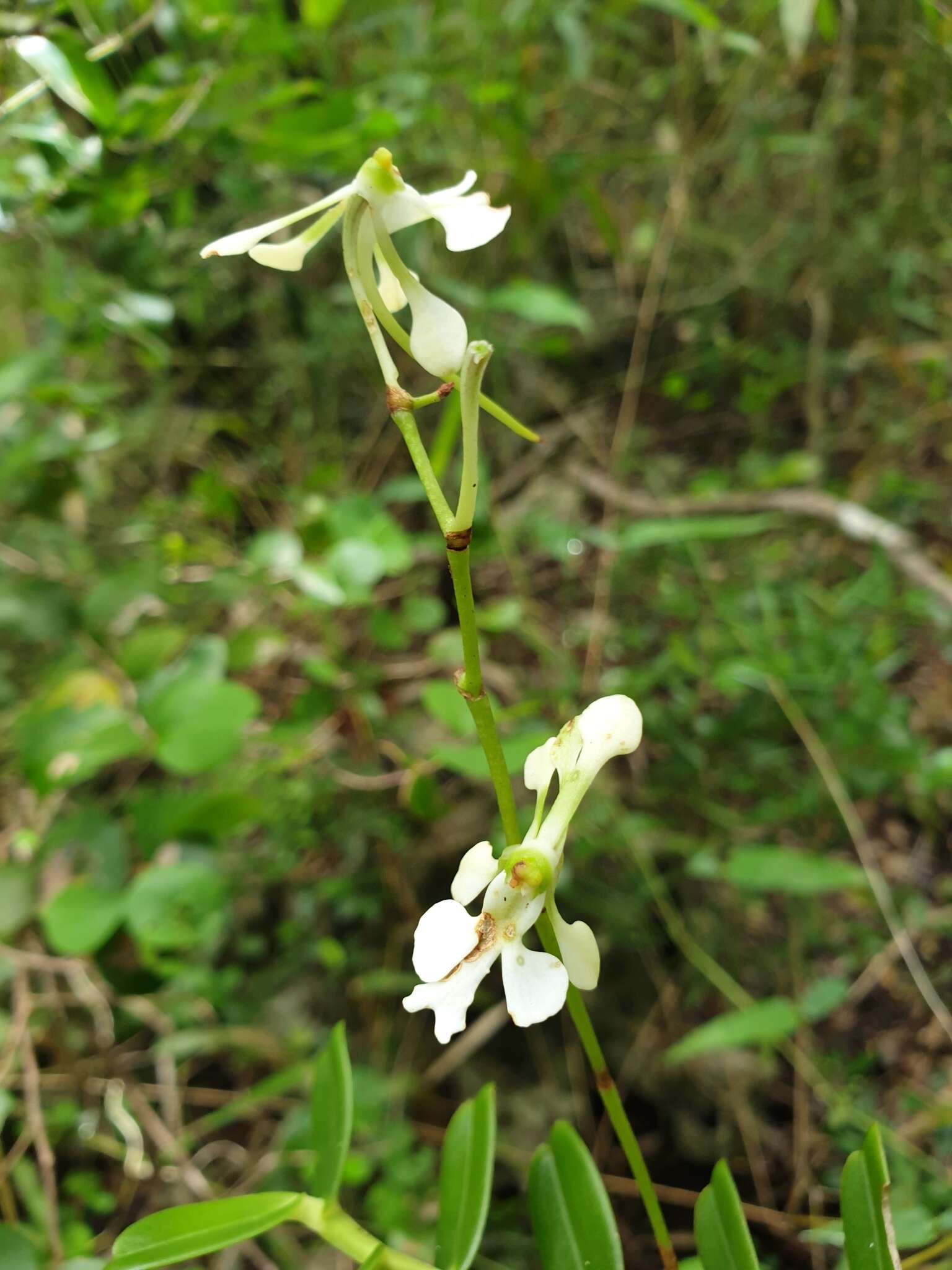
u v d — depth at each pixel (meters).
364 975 0.37
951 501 0.49
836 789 0.34
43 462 0.40
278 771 0.38
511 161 0.41
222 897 0.28
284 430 0.52
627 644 0.44
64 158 0.28
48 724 0.29
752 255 0.52
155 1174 0.33
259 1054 0.36
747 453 0.53
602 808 0.36
